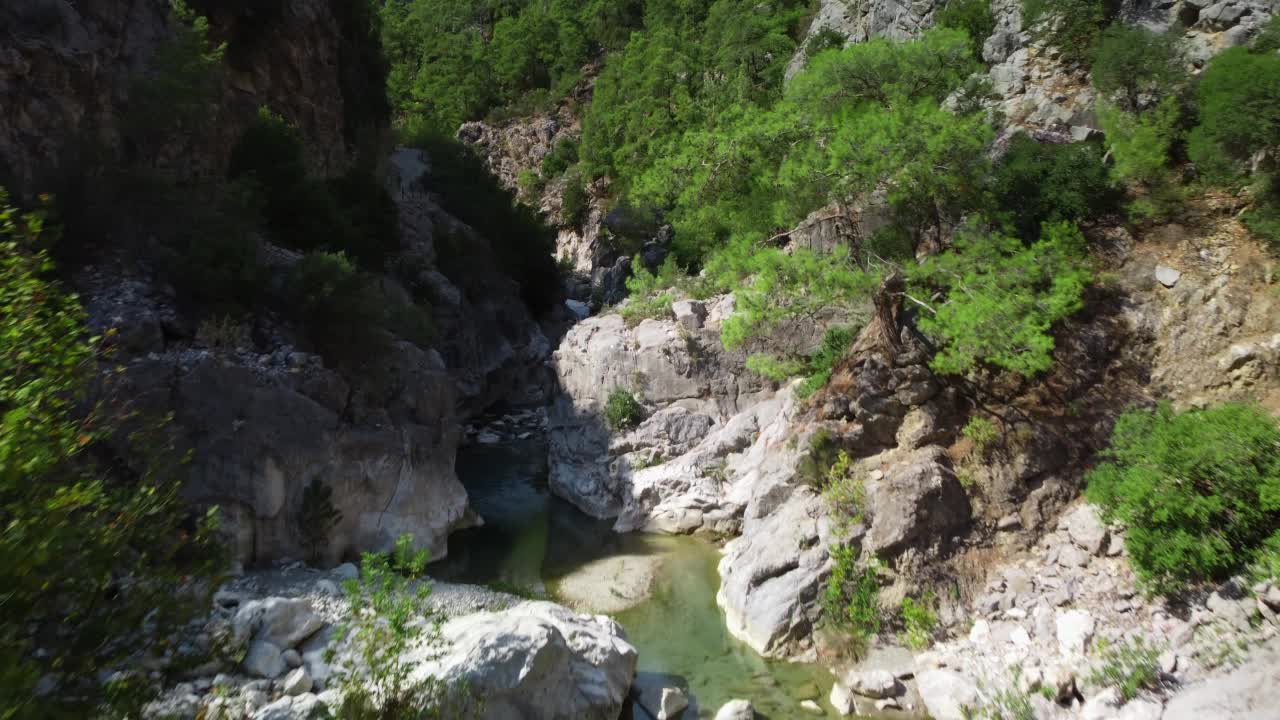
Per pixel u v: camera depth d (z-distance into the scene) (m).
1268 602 12.57
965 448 17.88
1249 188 18.36
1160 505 14.02
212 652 10.23
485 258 53.56
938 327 17.31
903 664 15.54
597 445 27.83
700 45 88.25
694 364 27.20
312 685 13.53
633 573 21.88
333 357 23.70
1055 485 16.81
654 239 73.62
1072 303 17.66
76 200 21.45
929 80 21.47
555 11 133.75
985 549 16.72
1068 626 14.32
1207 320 17.17
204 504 18.61
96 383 17.77
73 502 7.43
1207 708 11.70
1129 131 20.25
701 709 15.09
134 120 24.88
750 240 20.41
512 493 29.77
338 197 40.66
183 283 21.80
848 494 17.94
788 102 22.16
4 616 6.86
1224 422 14.30
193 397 19.23
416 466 23.91
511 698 13.05
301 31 41.81
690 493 24.81
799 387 23.55
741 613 18.17
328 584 17.88
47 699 6.90
